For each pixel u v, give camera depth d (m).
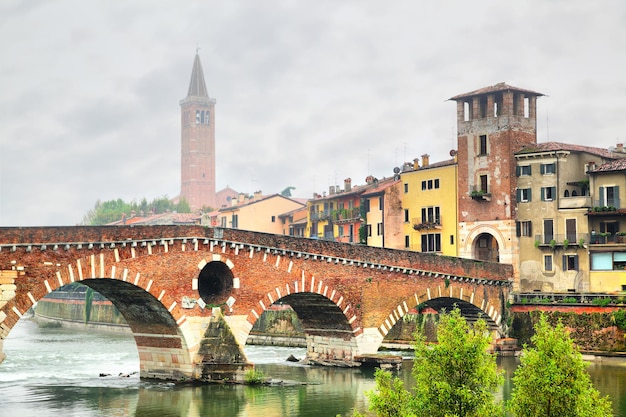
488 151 90.81
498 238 89.25
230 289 64.25
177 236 61.00
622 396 56.06
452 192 94.81
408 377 66.06
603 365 70.69
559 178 86.25
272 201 128.62
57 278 55.16
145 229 59.38
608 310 75.44
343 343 73.81
